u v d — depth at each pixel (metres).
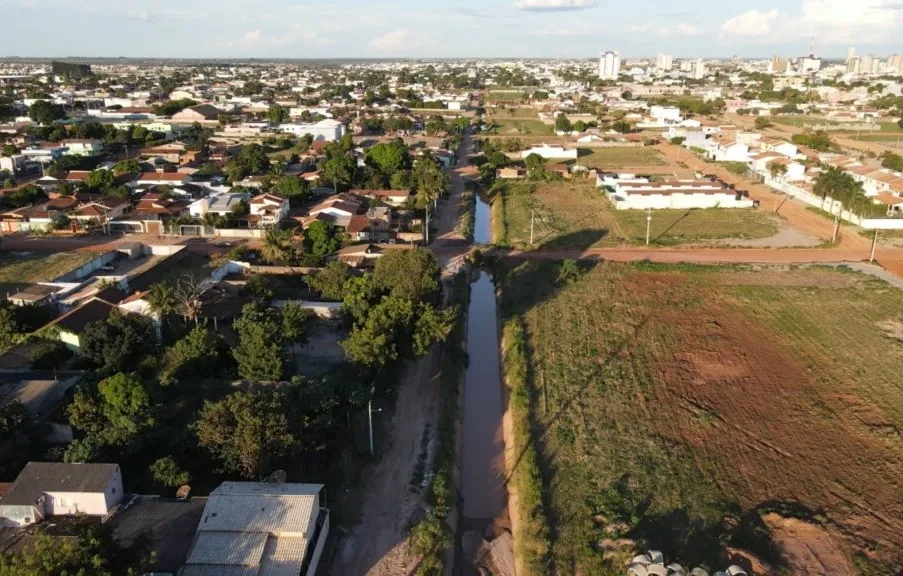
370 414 55.56
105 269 99.88
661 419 61.94
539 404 64.62
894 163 175.75
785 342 78.12
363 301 75.69
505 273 102.75
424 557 45.59
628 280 99.38
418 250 84.75
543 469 54.84
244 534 41.25
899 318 84.94
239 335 72.75
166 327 75.25
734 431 59.94
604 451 57.00
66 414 54.38
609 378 69.50
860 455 56.47
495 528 50.75
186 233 118.50
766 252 114.00
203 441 50.12
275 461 50.41
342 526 47.97
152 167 165.25
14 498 43.00
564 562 45.59
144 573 38.03
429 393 66.38
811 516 49.19
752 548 46.28
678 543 46.59
